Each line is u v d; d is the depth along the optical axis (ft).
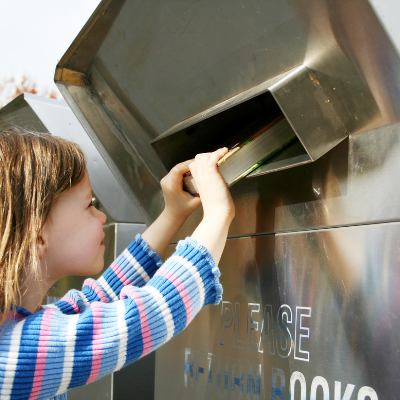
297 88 1.80
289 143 2.24
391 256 1.75
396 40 1.43
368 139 1.84
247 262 2.57
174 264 2.02
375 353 1.78
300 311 2.16
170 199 2.75
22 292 1.97
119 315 1.86
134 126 3.30
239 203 2.66
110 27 2.73
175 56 2.51
